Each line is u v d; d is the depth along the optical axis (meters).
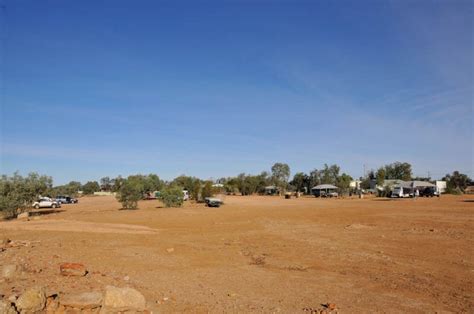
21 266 10.30
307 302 8.91
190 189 87.19
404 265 13.53
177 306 8.16
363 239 20.30
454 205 48.56
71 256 13.73
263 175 142.12
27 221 31.36
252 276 11.66
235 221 31.41
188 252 16.00
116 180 128.38
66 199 71.81
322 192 102.69
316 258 14.88
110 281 9.70
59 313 6.98
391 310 8.41
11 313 6.50
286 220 32.03
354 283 10.92
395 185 93.88
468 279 11.45
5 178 38.50
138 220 32.09
